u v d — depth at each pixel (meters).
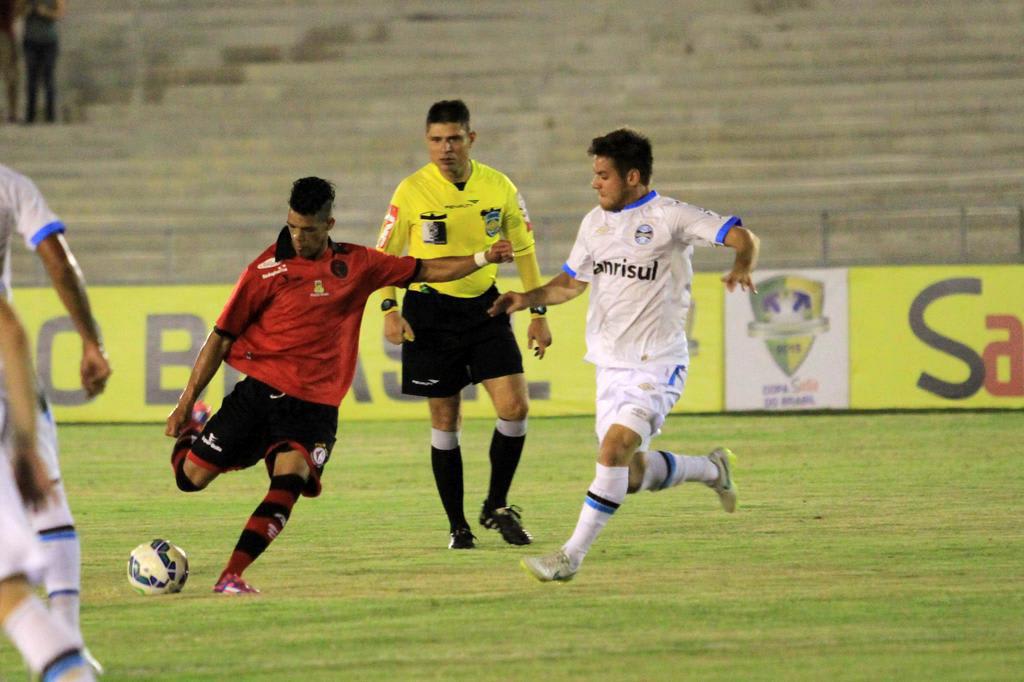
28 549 11.27
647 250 19.22
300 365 18.81
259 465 34.72
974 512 25.00
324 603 17.80
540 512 26.11
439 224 22.42
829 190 53.62
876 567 19.81
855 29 62.53
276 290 18.62
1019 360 42.53
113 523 25.50
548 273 47.44
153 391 45.06
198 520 25.81
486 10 66.25
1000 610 16.91
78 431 43.00
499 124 59.72
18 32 65.94
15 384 11.54
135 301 45.25
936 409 42.94
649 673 14.12
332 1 67.31
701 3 64.69
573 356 44.00
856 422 40.59
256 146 60.47
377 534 23.67
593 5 65.56
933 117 57.56
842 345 43.16
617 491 18.55
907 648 15.06
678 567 19.98
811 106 58.66
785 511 25.38
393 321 22.25
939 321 42.78
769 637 15.62
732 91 59.78
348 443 38.69
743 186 54.09
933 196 53.19
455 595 18.23
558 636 15.78
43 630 11.09
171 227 50.25
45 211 13.84
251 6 67.81
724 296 43.53
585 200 55.00
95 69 66.50
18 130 61.47
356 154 59.62
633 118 59.34
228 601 17.98
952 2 63.06
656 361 19.38
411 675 14.17
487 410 44.62
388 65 63.84
